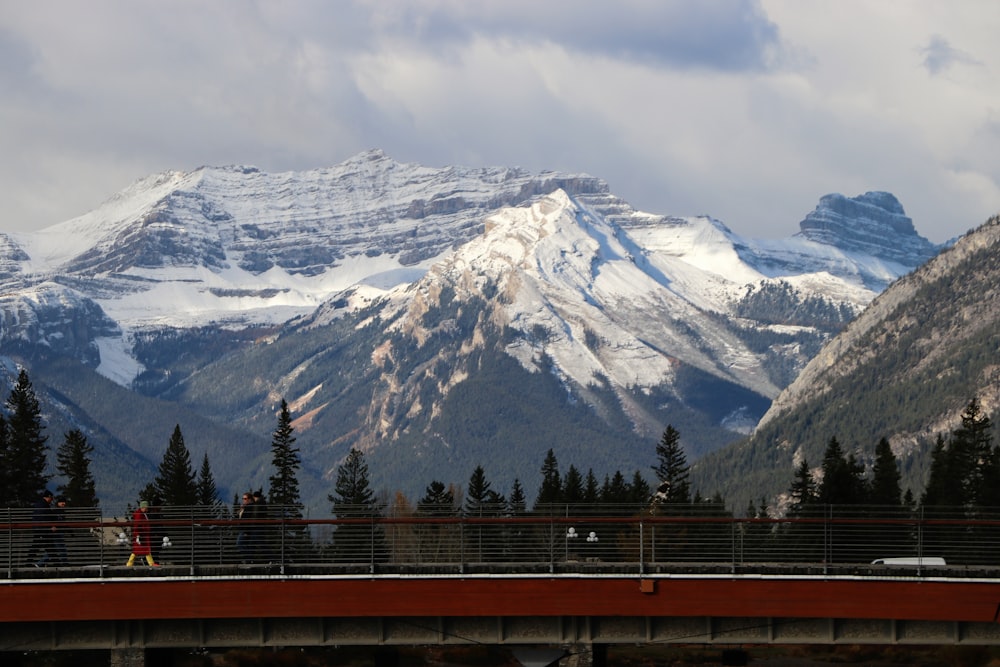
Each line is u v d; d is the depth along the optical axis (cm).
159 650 12294
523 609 11738
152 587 11638
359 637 11888
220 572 11725
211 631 11888
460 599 11744
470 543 13400
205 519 11719
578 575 11762
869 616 11656
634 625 11919
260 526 11994
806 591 11688
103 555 12219
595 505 13750
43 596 11612
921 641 11825
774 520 11781
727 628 11888
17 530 11975
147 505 11988
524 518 11775
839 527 13825
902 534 14012
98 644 11831
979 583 11619
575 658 11869
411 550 12950
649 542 13175
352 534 12875
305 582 11694
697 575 11738
